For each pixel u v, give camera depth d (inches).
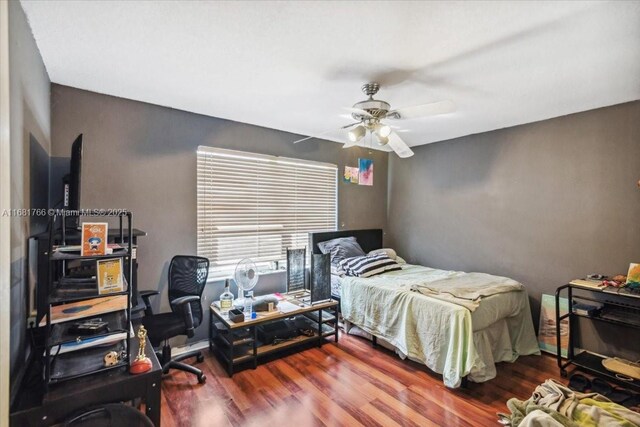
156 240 108.6
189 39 68.4
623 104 104.8
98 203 98.0
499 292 106.0
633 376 90.0
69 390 53.5
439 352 95.2
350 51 73.3
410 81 89.6
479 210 144.6
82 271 76.3
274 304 113.4
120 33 66.1
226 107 111.8
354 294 125.9
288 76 86.8
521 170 130.3
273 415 79.8
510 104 107.3
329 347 119.6
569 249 116.7
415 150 172.9
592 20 60.9
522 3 56.1
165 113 110.6
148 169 107.0
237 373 100.1
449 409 82.7
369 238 175.2
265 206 137.4
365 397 87.7
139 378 58.6
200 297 102.8
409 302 105.1
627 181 104.0
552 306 120.0
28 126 64.6
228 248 126.5
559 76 85.7
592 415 69.1
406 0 55.4
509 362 109.6
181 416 79.0
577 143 115.0
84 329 61.2
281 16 60.3
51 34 66.2
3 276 43.8
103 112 98.7
